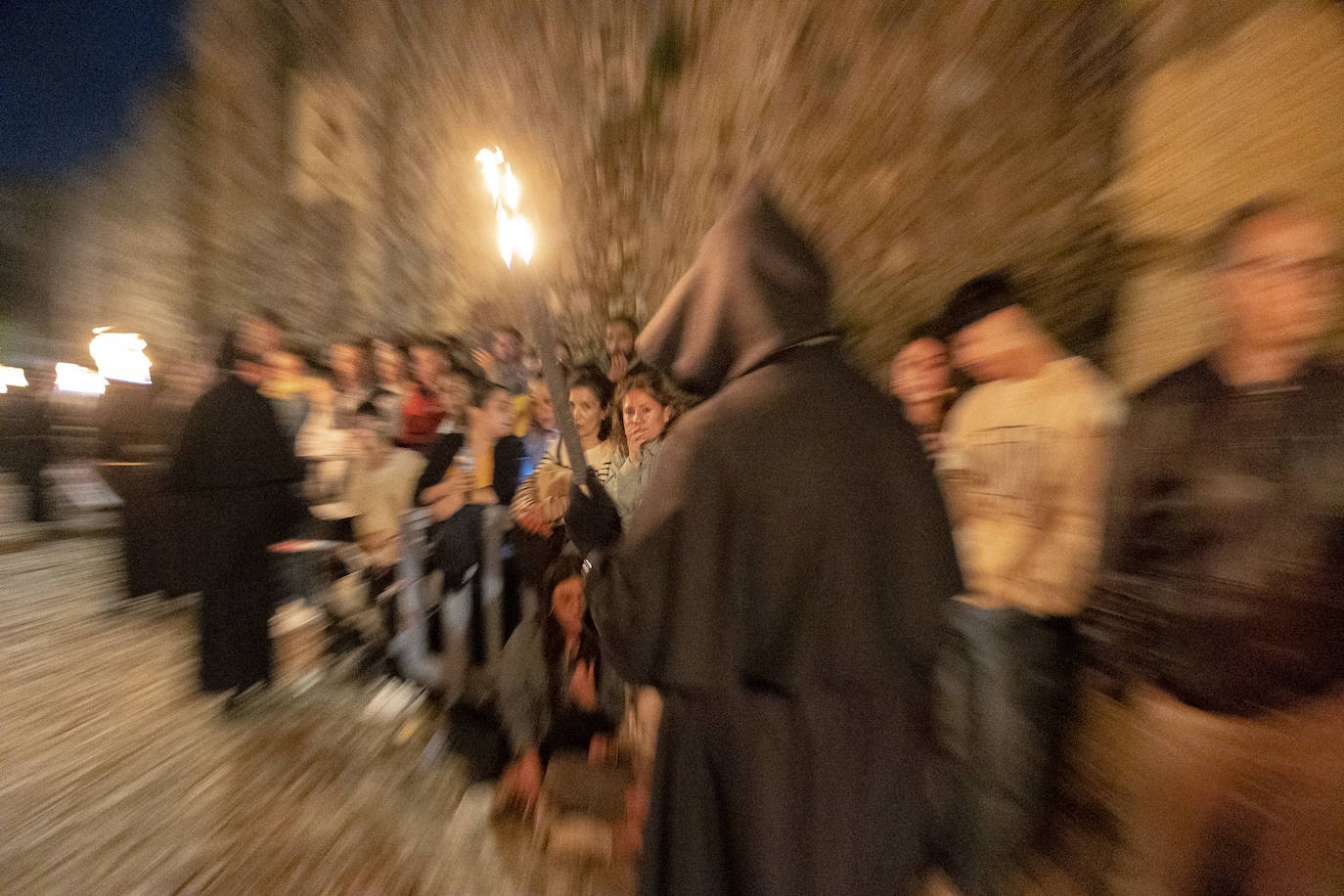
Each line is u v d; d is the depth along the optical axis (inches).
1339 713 69.6
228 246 643.5
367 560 186.2
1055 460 96.8
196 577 157.0
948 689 101.0
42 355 988.6
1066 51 153.5
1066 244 150.4
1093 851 98.0
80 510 412.5
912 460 61.1
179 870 107.7
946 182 175.0
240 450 156.3
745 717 57.1
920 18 183.9
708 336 61.5
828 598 56.8
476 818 118.1
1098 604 83.0
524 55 381.1
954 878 98.2
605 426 126.8
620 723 118.8
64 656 196.2
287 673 180.5
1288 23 111.3
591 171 335.3
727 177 245.1
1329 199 105.7
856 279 195.2
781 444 57.0
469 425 161.6
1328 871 71.7
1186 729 75.4
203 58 642.8
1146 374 127.8
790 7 221.5
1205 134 121.3
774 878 56.1
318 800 125.0
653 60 285.3
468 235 434.0
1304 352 70.2
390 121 506.6
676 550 57.0
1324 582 67.2
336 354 249.4
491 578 145.3
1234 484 70.4
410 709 157.9
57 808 124.3
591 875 103.7
